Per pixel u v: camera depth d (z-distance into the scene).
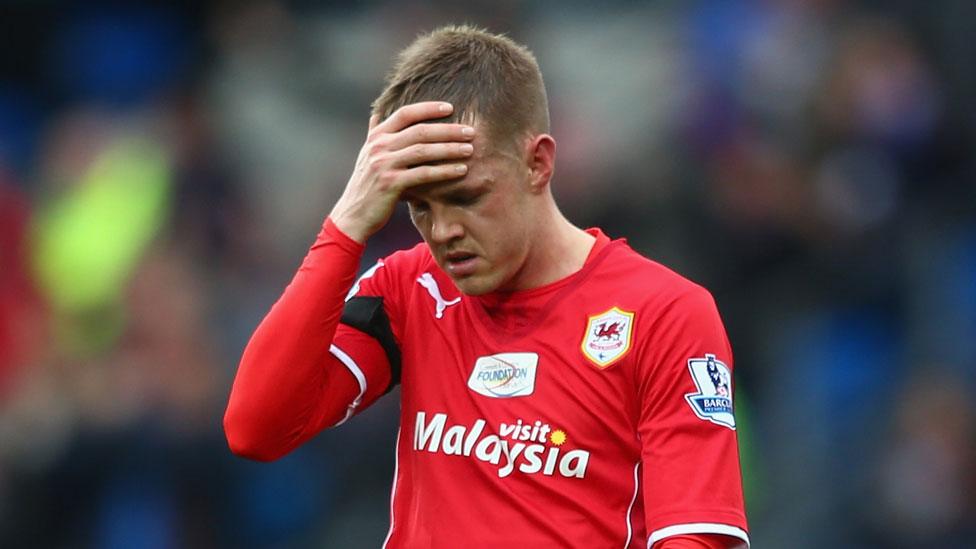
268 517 31.78
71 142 40.62
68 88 43.44
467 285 13.09
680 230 34.97
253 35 41.22
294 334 13.20
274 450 13.42
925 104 38.28
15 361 35.88
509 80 13.09
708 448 12.89
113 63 43.16
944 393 32.84
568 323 13.40
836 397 34.03
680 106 37.91
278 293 35.50
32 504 32.25
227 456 32.12
